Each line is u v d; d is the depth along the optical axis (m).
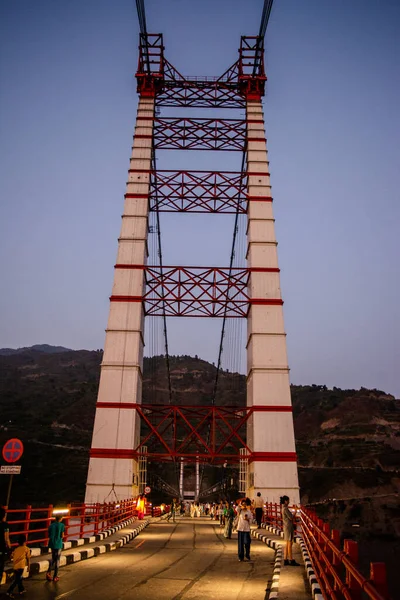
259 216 53.38
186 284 51.91
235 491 94.62
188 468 162.00
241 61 62.12
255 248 51.97
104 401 45.91
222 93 61.34
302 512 21.05
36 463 157.50
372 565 4.64
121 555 21.58
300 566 16.66
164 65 62.12
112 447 44.78
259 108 59.56
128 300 49.19
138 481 47.66
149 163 55.34
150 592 13.43
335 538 8.23
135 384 46.50
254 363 47.81
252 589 14.05
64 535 20.61
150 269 52.06
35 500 128.50
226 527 31.42
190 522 49.69
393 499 121.94
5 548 12.55
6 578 14.06
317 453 191.25
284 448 45.47
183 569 17.69
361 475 143.75
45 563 16.27
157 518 55.91
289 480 44.66
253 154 56.66
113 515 32.72
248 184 55.22
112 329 48.06
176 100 60.91
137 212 52.78
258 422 46.19
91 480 43.84
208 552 23.00
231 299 51.44
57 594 12.82
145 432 160.00
